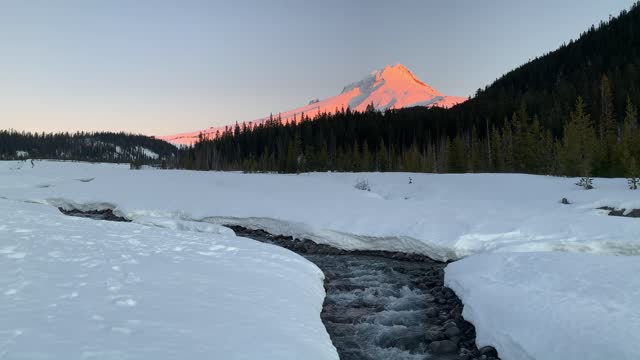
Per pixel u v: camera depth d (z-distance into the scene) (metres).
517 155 49.62
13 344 4.71
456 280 11.41
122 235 13.09
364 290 12.30
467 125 82.38
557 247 14.54
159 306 6.57
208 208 26.16
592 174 37.69
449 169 56.62
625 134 41.22
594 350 6.14
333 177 39.75
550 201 22.92
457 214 18.77
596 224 15.66
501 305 8.59
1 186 58.44
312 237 19.62
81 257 9.29
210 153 98.31
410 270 14.89
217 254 11.28
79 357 4.56
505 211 18.86
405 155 69.88
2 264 8.14
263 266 10.41
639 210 19.25
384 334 9.01
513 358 7.11
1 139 176.75
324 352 6.02
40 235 11.55
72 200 34.88
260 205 25.02
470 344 8.29
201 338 5.53
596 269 9.19
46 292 6.66
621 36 104.88
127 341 5.13
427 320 9.87
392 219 19.11
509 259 11.30
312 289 9.78
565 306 7.57
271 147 93.81
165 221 19.88
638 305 7.14
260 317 6.74
